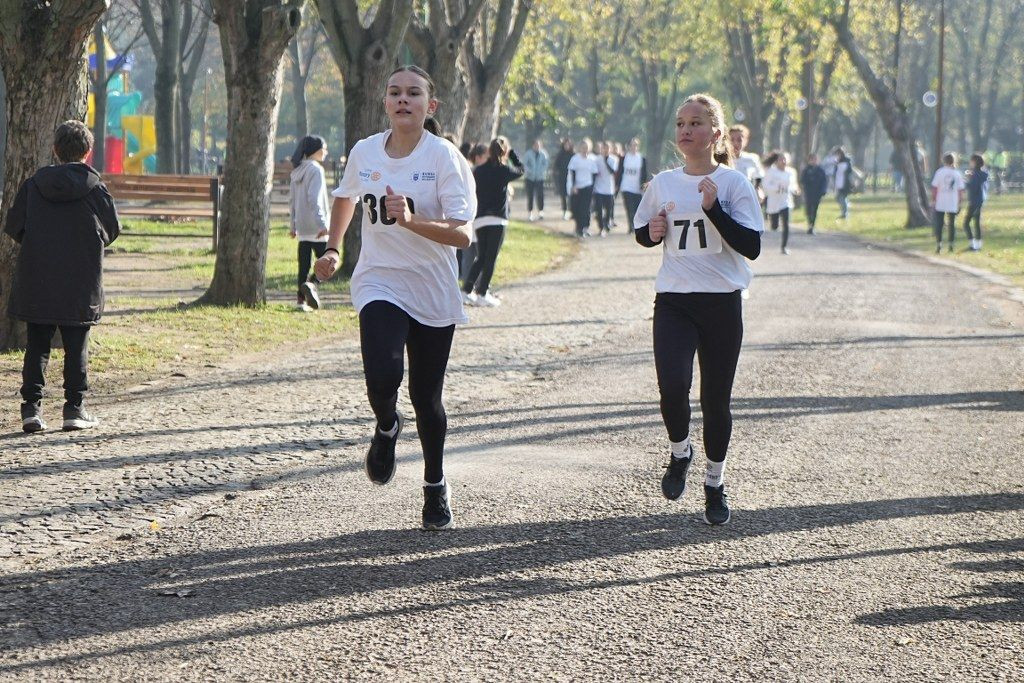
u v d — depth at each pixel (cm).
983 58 9038
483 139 2453
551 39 5878
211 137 10894
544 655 477
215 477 747
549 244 2862
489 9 3478
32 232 848
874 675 462
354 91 1884
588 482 754
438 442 641
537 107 3928
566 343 1364
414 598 539
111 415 923
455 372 1158
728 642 494
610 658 475
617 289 1934
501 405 1005
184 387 1049
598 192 3309
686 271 648
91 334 1314
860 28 5128
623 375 1159
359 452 823
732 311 648
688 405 652
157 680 448
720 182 643
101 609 520
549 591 552
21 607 522
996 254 2719
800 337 1434
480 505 695
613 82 7056
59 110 1149
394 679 452
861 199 6391
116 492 707
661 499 718
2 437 845
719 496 666
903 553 617
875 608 536
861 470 797
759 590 558
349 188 627
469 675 457
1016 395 1080
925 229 3694
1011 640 500
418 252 615
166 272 2089
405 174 612
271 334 1376
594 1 5634
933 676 462
